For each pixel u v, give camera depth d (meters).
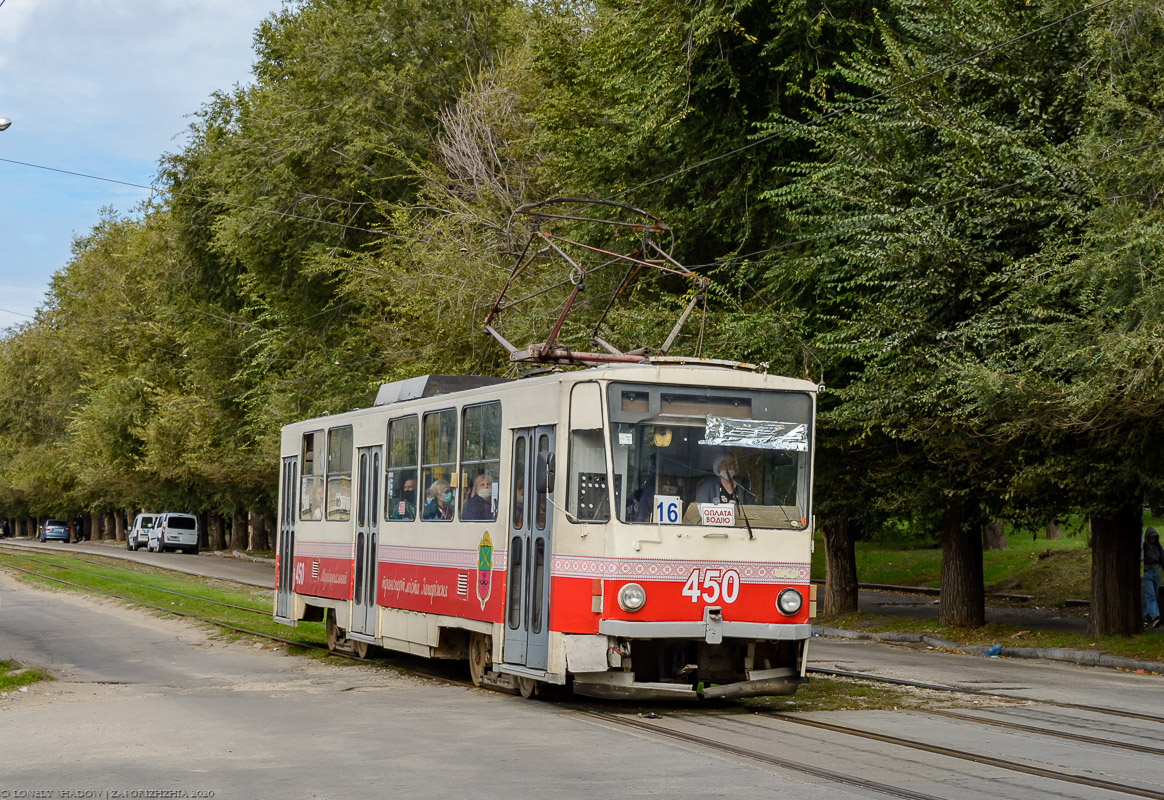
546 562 12.72
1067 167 17.55
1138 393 15.23
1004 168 18.50
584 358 14.54
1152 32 16.62
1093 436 17.41
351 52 40.91
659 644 12.54
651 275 26.12
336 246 39.56
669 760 9.52
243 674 16.28
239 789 8.44
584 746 10.22
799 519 12.91
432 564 15.48
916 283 18.64
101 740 10.66
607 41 26.17
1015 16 19.58
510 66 37.97
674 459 12.52
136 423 55.19
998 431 17.50
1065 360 15.91
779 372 21.28
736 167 24.66
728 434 12.76
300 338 41.56
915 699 13.66
